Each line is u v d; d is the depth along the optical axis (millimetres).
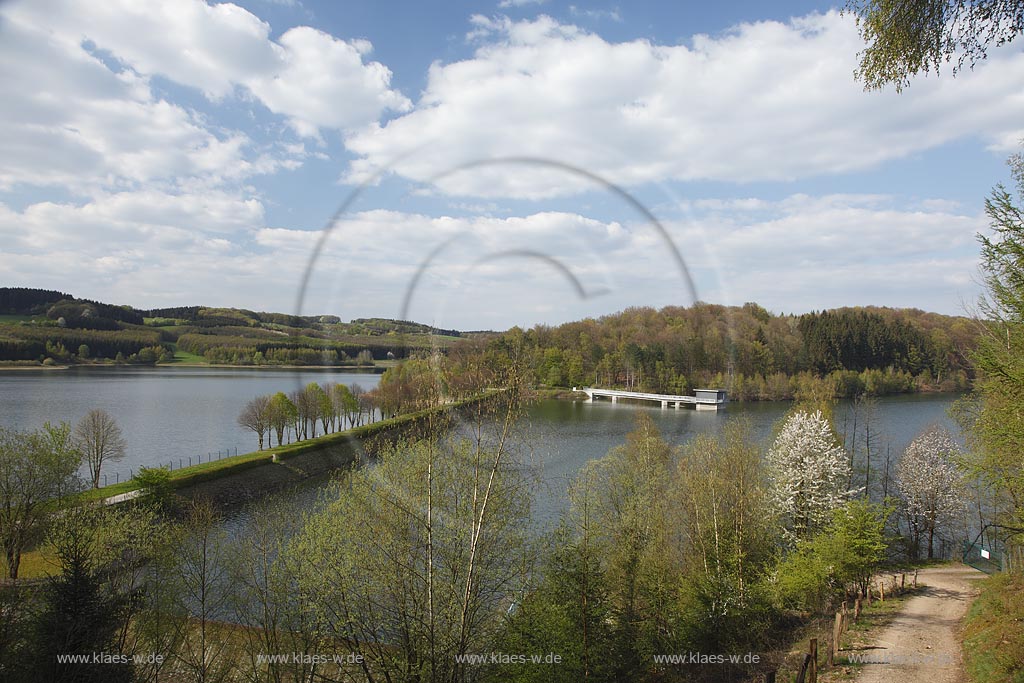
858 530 18359
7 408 51219
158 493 25328
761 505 19297
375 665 12133
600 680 13156
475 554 11484
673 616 15523
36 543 19922
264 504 25172
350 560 12055
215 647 13688
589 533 13445
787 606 17969
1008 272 10422
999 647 11500
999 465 12352
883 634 14930
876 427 39062
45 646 11273
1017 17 7223
